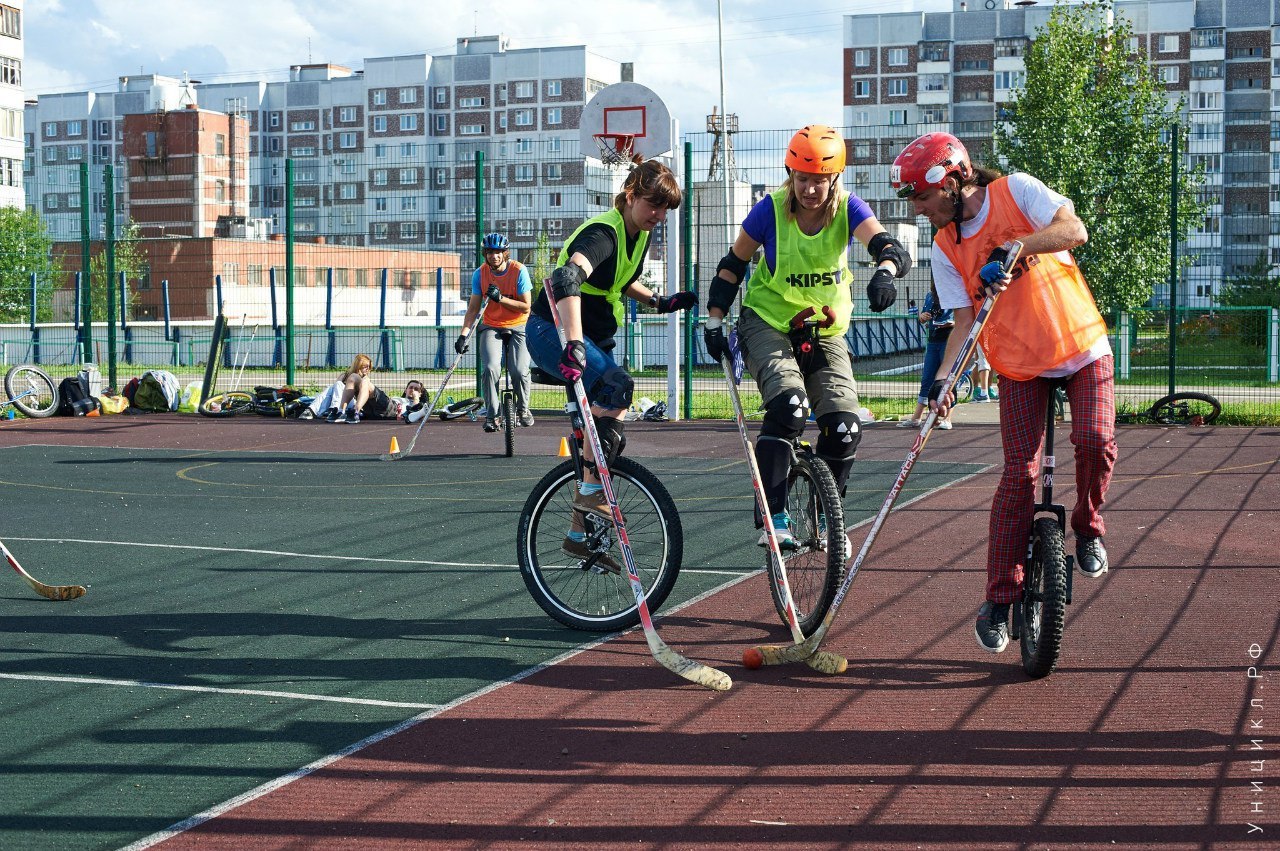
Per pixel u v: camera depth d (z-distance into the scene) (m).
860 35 88.00
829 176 4.67
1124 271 22.88
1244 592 5.39
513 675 4.34
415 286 54.75
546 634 4.90
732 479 9.41
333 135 101.56
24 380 15.49
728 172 14.48
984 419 13.70
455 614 5.23
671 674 4.34
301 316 49.03
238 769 3.45
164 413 16.23
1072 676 4.23
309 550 6.61
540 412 15.35
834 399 4.89
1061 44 23.69
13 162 63.47
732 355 4.93
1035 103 23.75
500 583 5.80
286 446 12.04
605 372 4.98
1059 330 4.09
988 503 7.90
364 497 8.52
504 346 10.93
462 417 14.75
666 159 14.39
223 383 23.81
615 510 4.50
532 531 5.11
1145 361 20.59
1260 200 20.05
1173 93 84.25
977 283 4.23
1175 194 14.02
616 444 5.02
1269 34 83.12
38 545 6.79
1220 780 3.29
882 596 5.43
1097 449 4.14
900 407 15.46
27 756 3.55
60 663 4.51
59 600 5.49
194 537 7.01
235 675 4.36
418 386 15.30
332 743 3.66
